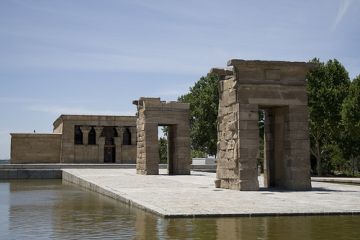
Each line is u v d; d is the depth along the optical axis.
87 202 23.08
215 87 69.50
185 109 46.12
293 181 25.94
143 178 36.06
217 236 12.56
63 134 68.06
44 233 13.81
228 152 26.38
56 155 70.56
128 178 35.88
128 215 17.27
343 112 48.59
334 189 26.23
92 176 38.53
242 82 25.59
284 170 26.75
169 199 19.88
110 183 30.00
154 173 44.38
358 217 15.52
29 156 69.62
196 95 73.19
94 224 15.42
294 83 26.42
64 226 15.12
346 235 12.62
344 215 15.92
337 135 54.31
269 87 25.98
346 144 55.50
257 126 25.52
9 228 14.86
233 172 25.61
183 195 21.72
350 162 65.25
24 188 35.09
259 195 21.94
